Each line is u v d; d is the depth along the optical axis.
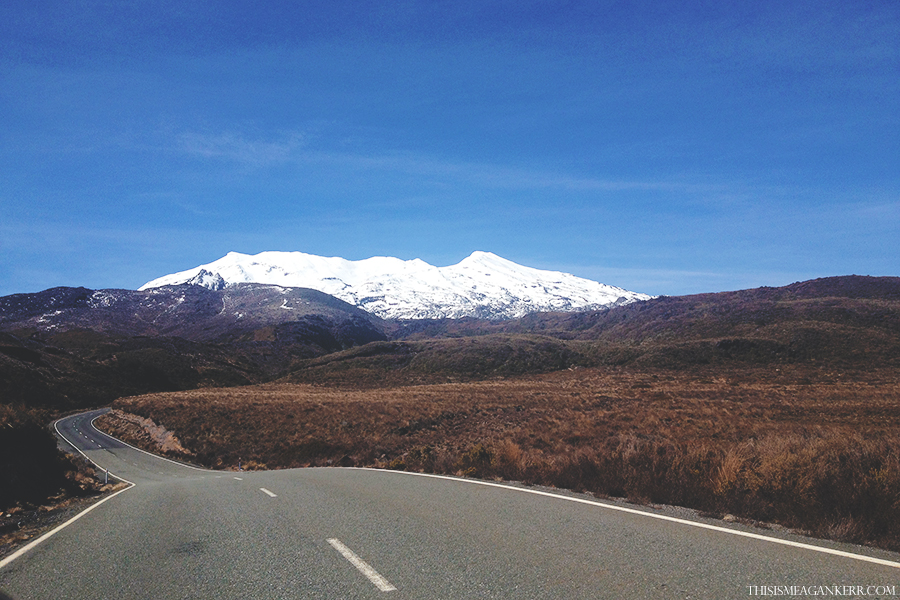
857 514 6.89
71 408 90.94
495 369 127.31
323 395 67.38
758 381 69.19
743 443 11.58
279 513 8.88
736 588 4.54
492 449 17.14
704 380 74.06
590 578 4.88
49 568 6.02
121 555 6.51
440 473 15.14
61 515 10.42
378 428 39.50
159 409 59.31
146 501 11.70
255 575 5.39
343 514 8.46
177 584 5.23
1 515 10.33
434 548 6.08
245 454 37.50
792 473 8.48
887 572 4.92
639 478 10.02
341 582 5.02
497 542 6.26
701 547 5.86
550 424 32.84
